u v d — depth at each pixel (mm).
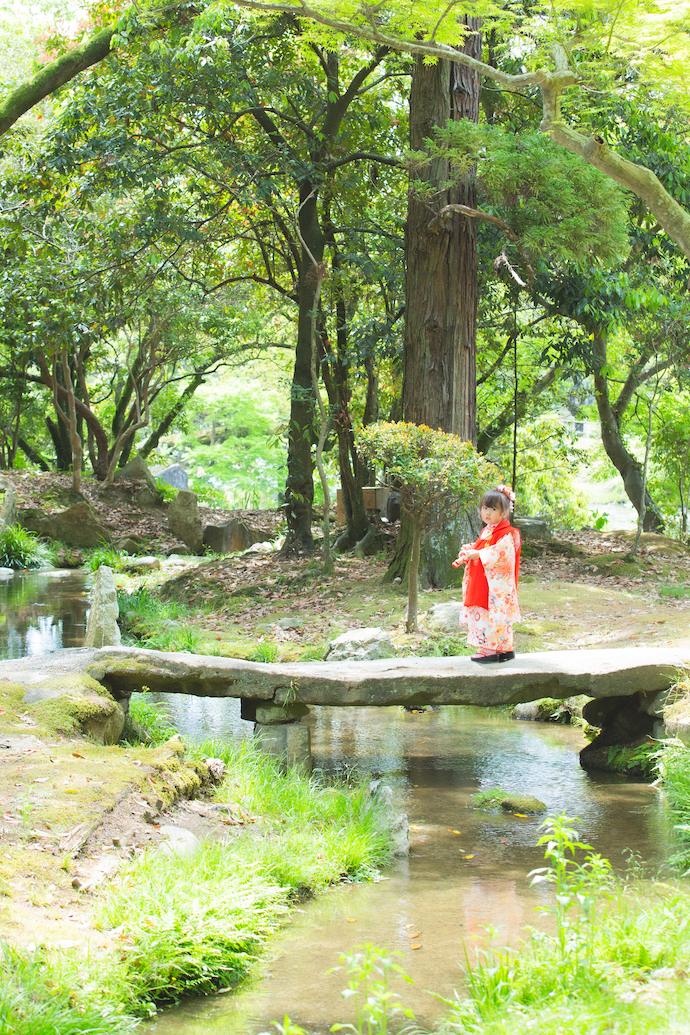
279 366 30984
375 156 15172
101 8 15680
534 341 19391
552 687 6672
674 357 16203
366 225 16188
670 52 8047
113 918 3637
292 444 16188
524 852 5121
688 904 3887
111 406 31594
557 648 9383
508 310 17375
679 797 5691
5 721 5629
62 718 5762
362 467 16812
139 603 13102
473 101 12727
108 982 3207
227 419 36969
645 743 6812
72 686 6250
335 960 3752
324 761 7039
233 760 6133
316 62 16109
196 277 19328
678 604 11289
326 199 16172
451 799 6152
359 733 7973
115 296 17844
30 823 4203
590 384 23141
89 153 14250
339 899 4465
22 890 3684
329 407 15727
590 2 7473
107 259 15875
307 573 13648
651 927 3477
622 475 20094
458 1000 3174
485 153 11555
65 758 5148
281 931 4070
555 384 20609
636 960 3240
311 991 3480
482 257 14422
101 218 19000
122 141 14062
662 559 15188
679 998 2906
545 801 6102
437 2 8234
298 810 5484
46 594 15625
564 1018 2801
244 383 36188
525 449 21406
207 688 6613
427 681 6590
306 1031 3164
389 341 15281
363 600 12008
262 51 15281
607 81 8406
